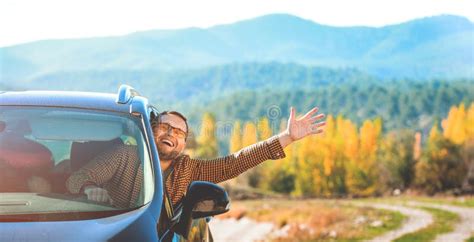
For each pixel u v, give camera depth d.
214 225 63.56
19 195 3.46
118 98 4.15
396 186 140.12
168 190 4.28
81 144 3.76
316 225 52.81
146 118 4.02
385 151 147.50
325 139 162.50
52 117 3.92
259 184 151.12
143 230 3.21
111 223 3.22
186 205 3.65
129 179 3.61
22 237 3.01
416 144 140.38
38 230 3.07
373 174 146.88
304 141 161.62
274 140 4.48
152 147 3.85
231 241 46.78
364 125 165.75
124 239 3.09
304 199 139.00
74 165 3.67
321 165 158.25
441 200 104.19
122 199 3.50
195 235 3.96
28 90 4.35
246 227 61.44
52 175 3.60
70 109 4.00
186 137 4.29
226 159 4.44
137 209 3.42
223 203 3.66
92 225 3.18
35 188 3.52
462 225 48.00
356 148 158.38
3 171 3.59
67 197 3.48
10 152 3.71
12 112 3.94
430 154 133.75
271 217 69.81
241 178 149.38
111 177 3.63
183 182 4.33
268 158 4.51
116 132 3.85
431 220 54.50
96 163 3.67
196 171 4.41
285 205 105.50
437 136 140.12
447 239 37.28
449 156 131.75
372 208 82.19
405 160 138.50
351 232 45.50
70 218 3.25
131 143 3.80
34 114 3.93
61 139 3.78
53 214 3.27
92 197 3.47
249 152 4.49
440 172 131.50
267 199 134.38
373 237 41.88
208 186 3.68
